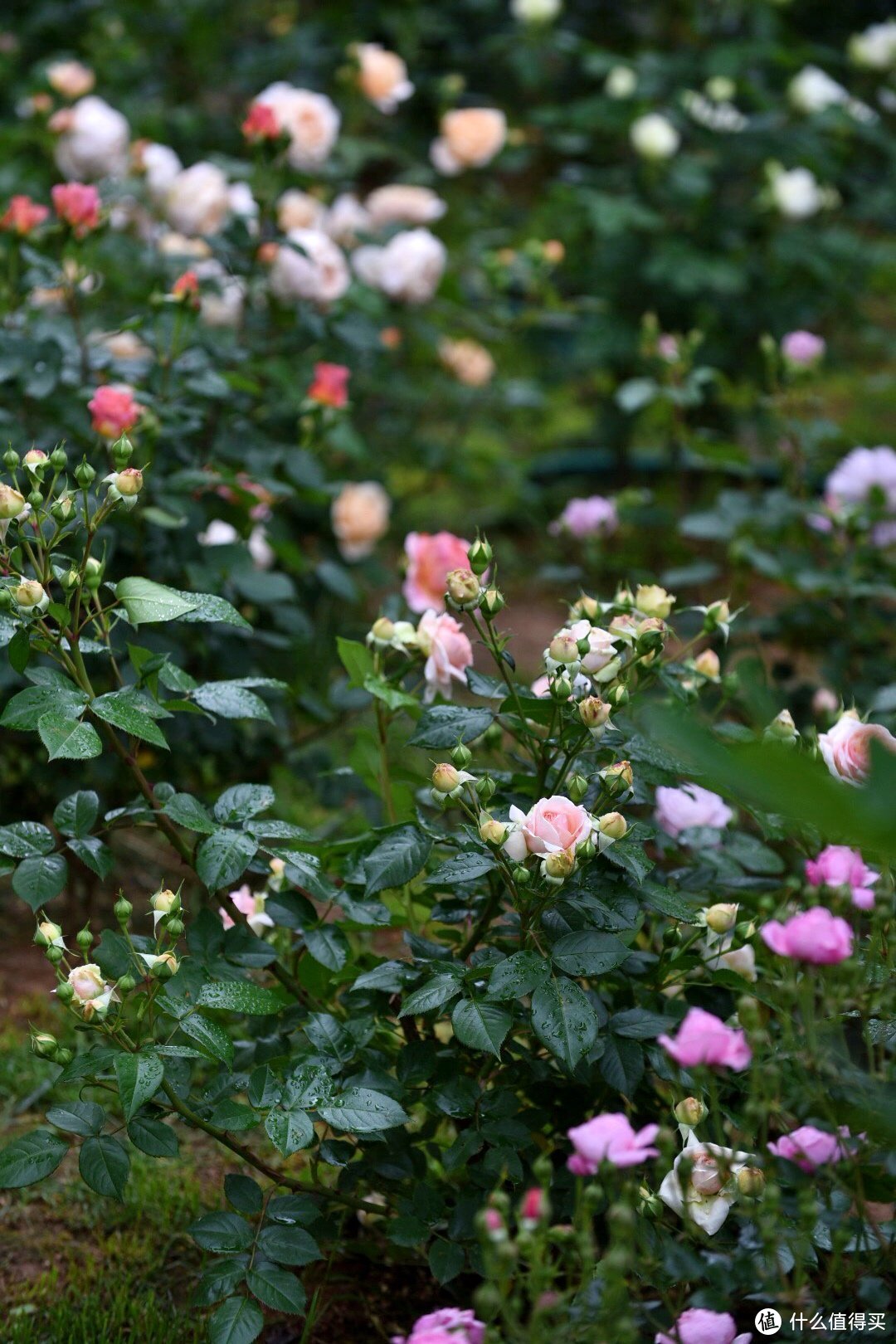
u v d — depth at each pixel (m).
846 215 6.41
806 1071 1.90
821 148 5.91
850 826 1.35
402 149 6.81
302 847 3.02
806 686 3.68
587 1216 1.59
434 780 1.96
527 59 6.43
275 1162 2.69
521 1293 2.09
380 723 2.42
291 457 3.53
